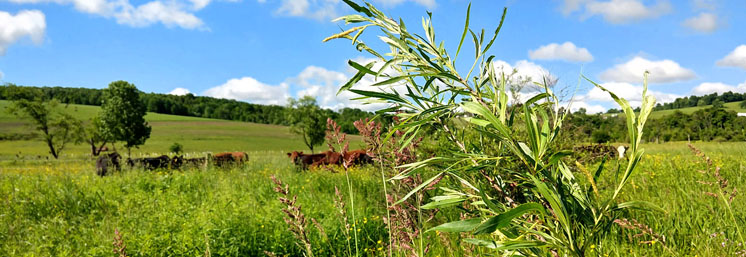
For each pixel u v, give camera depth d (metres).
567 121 3.96
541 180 1.43
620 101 1.25
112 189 9.04
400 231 2.67
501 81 1.42
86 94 122.88
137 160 14.33
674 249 2.91
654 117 56.75
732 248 2.85
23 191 8.27
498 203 1.47
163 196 7.74
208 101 139.88
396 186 2.78
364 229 4.86
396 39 1.57
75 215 7.05
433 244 3.60
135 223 5.50
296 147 67.12
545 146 1.31
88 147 60.75
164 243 4.41
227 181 10.05
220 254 4.27
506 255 1.50
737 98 100.44
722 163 7.10
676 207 3.87
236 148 64.06
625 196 4.76
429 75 1.50
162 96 131.75
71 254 4.68
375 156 2.55
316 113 46.88
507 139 1.36
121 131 49.09
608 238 3.10
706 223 3.36
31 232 6.04
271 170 14.05
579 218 1.41
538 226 1.42
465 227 1.17
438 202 1.52
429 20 1.67
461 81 1.52
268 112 127.50
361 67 1.40
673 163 8.21
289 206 2.49
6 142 61.69
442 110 1.56
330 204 6.01
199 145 66.88
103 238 5.05
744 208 3.64
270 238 4.60
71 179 10.27
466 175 1.64
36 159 35.47
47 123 45.94
